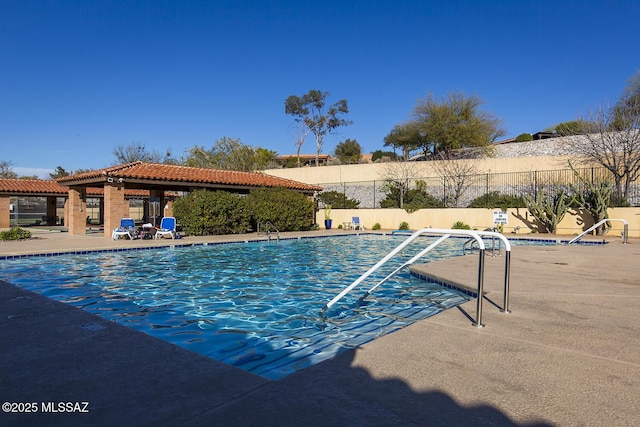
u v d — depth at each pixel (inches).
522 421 102.1
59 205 1539.1
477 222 940.0
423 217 1000.9
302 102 2139.5
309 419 101.9
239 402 111.0
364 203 1279.5
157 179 783.7
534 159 1115.9
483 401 112.7
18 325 185.9
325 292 332.8
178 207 796.6
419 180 1154.0
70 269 446.9
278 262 508.4
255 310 274.1
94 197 1368.1
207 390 118.3
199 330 228.1
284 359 181.2
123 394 116.0
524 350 154.9
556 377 130.0
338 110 2160.4
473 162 1181.1
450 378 128.0
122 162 1923.0
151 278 396.5
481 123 1470.2
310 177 1434.5
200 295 322.7
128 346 157.2
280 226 923.4
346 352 151.4
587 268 375.6
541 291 271.0
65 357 145.4
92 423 100.8
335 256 570.3
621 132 979.9
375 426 98.9
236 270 446.6
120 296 319.0
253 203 880.9
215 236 782.5
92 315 204.8
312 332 222.1
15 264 474.3
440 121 1470.2
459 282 307.6
